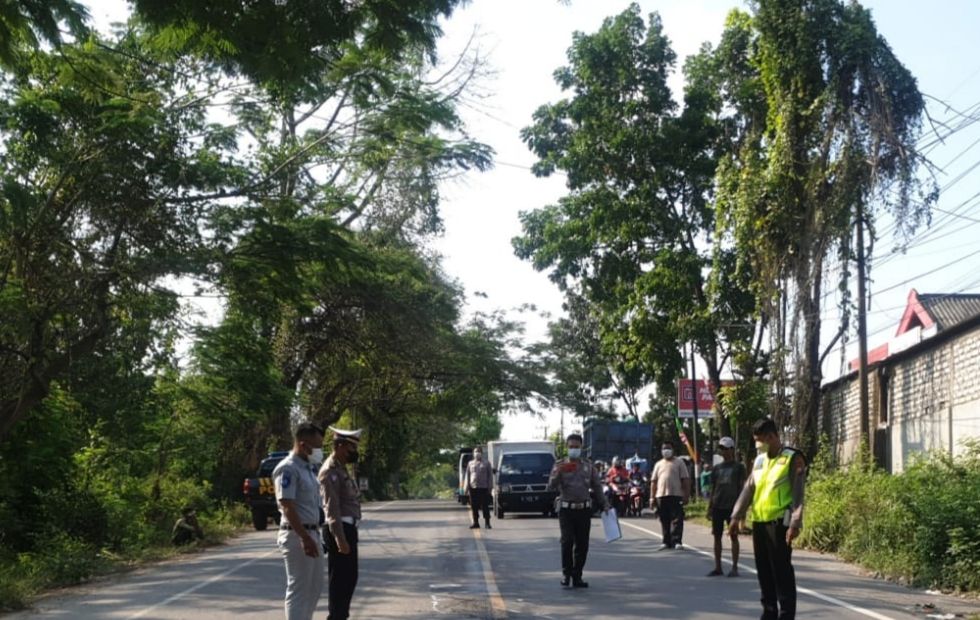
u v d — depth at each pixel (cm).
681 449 6059
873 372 3106
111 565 1998
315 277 2439
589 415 5912
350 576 1058
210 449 3167
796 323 2509
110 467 2647
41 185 1981
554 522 3012
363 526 2898
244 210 2111
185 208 2070
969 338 2442
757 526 1095
